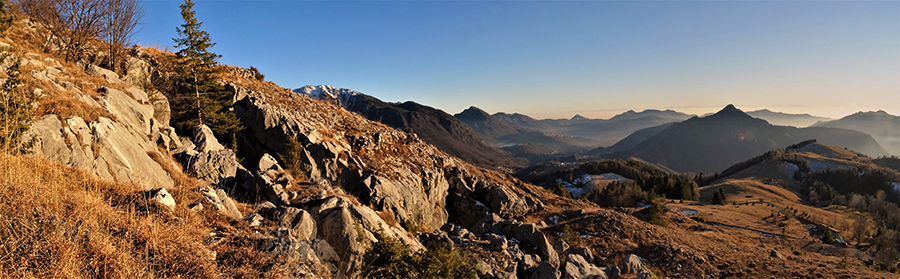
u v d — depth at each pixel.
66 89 18.05
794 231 79.62
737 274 32.88
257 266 8.24
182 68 37.03
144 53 42.16
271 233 10.77
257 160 38.25
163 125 28.50
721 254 38.50
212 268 7.42
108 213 8.18
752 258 37.53
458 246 25.11
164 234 8.03
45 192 7.79
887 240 67.38
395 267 11.84
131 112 22.08
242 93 43.56
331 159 39.78
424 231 36.84
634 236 41.34
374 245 12.93
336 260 12.31
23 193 7.35
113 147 15.66
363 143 48.44
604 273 27.06
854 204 176.75
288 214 13.09
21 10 28.59
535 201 61.06
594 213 52.81
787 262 37.22
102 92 20.94
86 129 15.05
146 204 8.94
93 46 34.06
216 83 41.06
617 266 29.89
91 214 7.55
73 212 7.29
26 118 11.33
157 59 42.06
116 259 6.41
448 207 54.53
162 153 21.27
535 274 22.92
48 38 29.52
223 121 38.62
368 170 42.47
